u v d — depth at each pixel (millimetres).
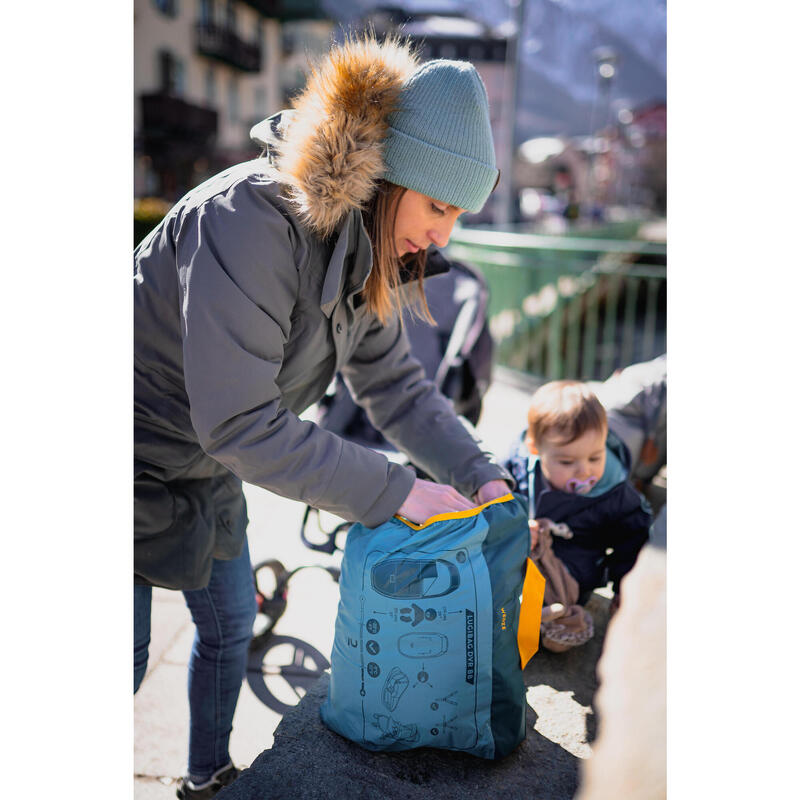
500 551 1434
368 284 1403
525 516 1505
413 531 1364
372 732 1445
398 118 1289
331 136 1214
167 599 2779
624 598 1171
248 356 1205
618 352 7820
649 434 2754
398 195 1347
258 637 2393
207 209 1231
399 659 1381
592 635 1993
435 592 1354
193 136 21781
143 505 1468
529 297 6441
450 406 1744
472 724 1427
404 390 1700
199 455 1494
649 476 2904
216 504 1616
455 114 1286
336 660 1471
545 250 6395
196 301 1200
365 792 1381
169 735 2100
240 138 24781
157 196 19766
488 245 6199
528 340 6449
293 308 1318
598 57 22391
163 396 1416
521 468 2221
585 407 2041
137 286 1361
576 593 1948
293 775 1411
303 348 1356
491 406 5148
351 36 1332
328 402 2982
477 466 1626
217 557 1634
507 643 1443
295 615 2574
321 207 1221
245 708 2174
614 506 2061
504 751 1481
